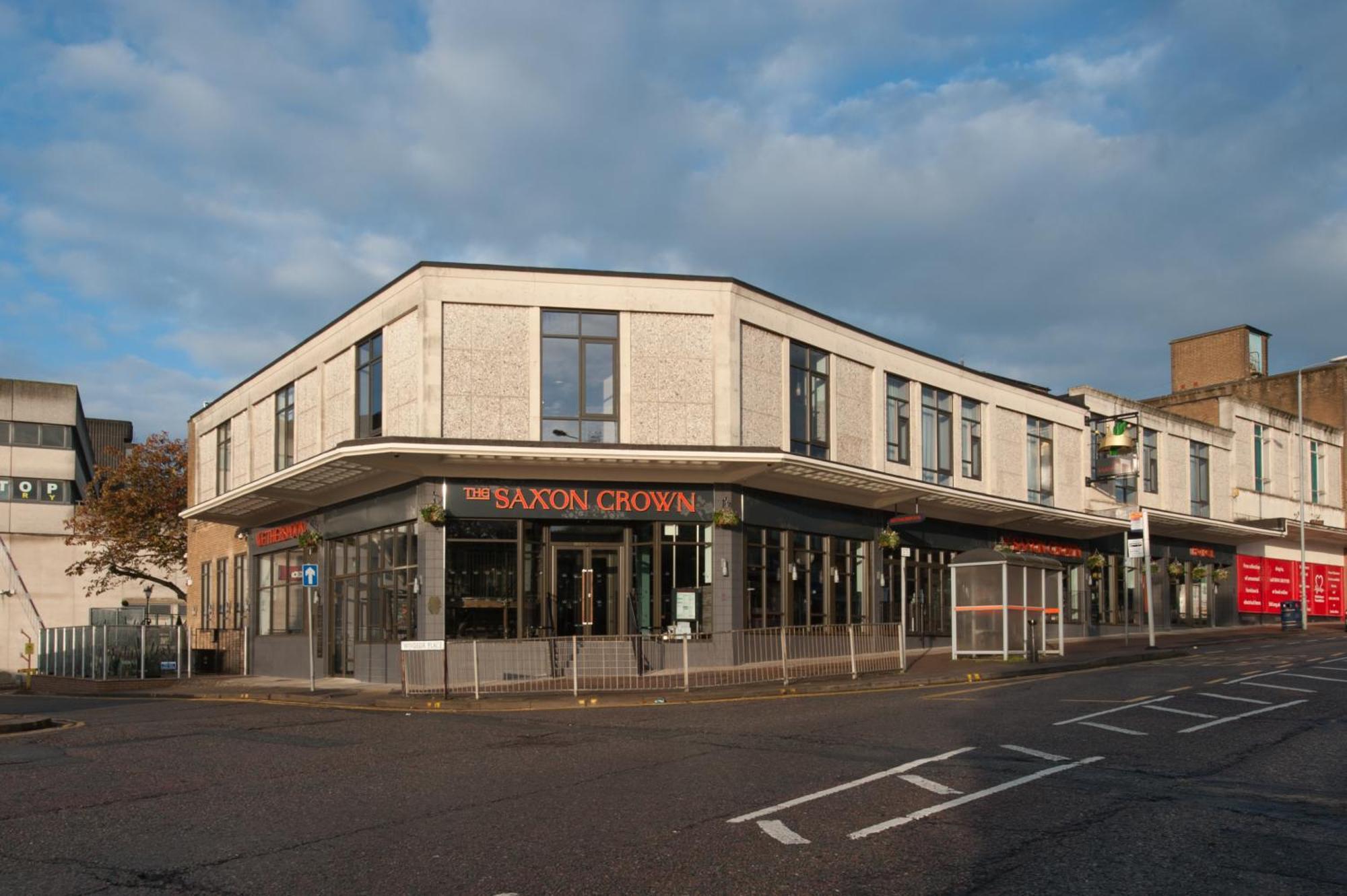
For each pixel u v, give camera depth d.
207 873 6.91
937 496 28.39
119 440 79.12
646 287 23.92
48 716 18.25
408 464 22.67
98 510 48.62
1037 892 6.11
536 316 23.47
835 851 7.04
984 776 9.55
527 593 23.36
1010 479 33.50
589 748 12.11
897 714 14.46
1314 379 53.28
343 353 26.59
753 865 6.72
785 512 25.80
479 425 22.98
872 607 28.59
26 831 8.24
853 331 27.81
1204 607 44.03
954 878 6.38
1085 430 37.28
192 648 33.31
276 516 30.97
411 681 23.02
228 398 34.56
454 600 22.95
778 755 11.14
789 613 25.72
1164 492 41.22
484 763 11.16
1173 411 47.94
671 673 20.84
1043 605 25.02
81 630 33.62
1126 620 37.59
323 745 13.02
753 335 24.73
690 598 23.88
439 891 6.37
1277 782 9.25
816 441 26.41
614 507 23.67
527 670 22.33
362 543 26.44
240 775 10.77
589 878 6.52
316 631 28.39
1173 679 18.50
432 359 22.86
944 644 31.19
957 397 31.75
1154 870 6.52
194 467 38.81
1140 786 9.09
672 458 22.67
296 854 7.36
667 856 7.00
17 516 54.59
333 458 22.30
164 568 52.66
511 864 6.90
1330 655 23.39
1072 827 7.61
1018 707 14.77
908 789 9.03
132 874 6.92
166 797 9.59
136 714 18.80
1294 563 49.72
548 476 23.47
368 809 8.80
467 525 23.23
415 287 23.33
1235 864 6.67
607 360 23.78
